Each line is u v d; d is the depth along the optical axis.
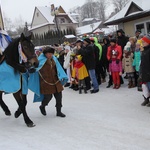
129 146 3.90
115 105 6.27
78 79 8.02
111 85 8.70
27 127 5.25
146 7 13.45
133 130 4.54
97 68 8.80
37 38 38.22
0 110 6.83
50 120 5.56
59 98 5.68
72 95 7.96
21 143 4.43
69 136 4.54
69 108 6.38
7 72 4.99
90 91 8.14
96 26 50.22
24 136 4.75
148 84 5.79
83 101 7.02
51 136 4.62
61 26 48.50
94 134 4.52
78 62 8.00
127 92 7.47
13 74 5.00
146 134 4.32
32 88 5.36
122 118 5.23
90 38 8.84
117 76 8.05
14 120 5.83
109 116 5.44
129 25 14.62
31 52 4.84
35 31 50.62
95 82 7.92
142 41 5.60
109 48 8.16
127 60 7.89
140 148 3.81
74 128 4.92
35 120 5.66
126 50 7.94
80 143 4.18
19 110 5.73
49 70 5.46
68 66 9.12
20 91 5.14
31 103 7.30
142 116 5.25
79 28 52.56
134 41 8.16
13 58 4.98
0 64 5.17
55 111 6.24
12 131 5.10
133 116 5.30
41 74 5.45
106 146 3.97
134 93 7.25
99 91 8.04
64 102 7.11
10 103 7.56
